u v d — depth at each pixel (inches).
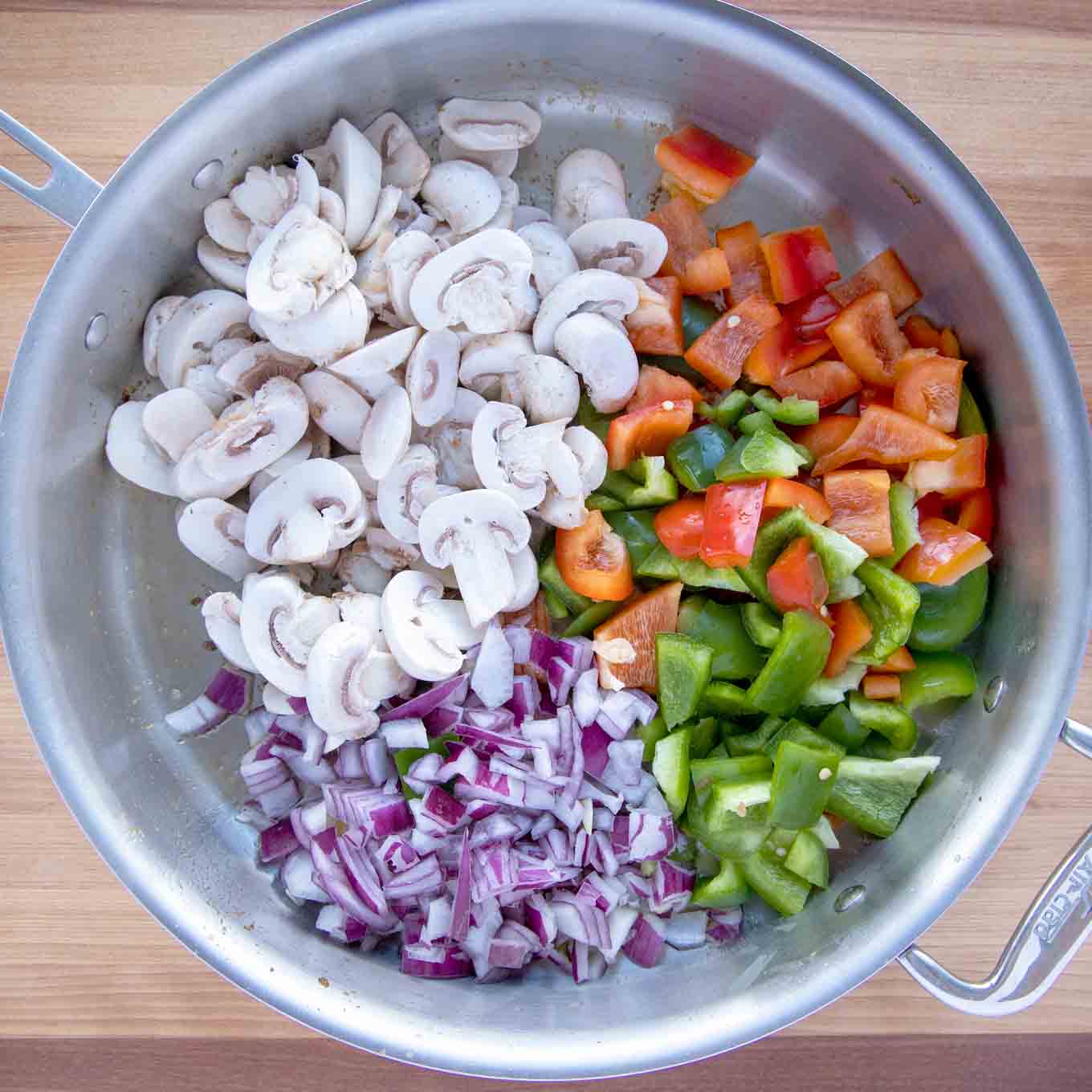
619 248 17.1
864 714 16.9
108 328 16.3
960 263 16.4
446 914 16.6
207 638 17.9
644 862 17.0
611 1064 15.3
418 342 16.5
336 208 16.2
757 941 17.1
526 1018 16.1
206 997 17.8
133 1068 17.7
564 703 16.9
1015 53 17.9
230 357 16.6
